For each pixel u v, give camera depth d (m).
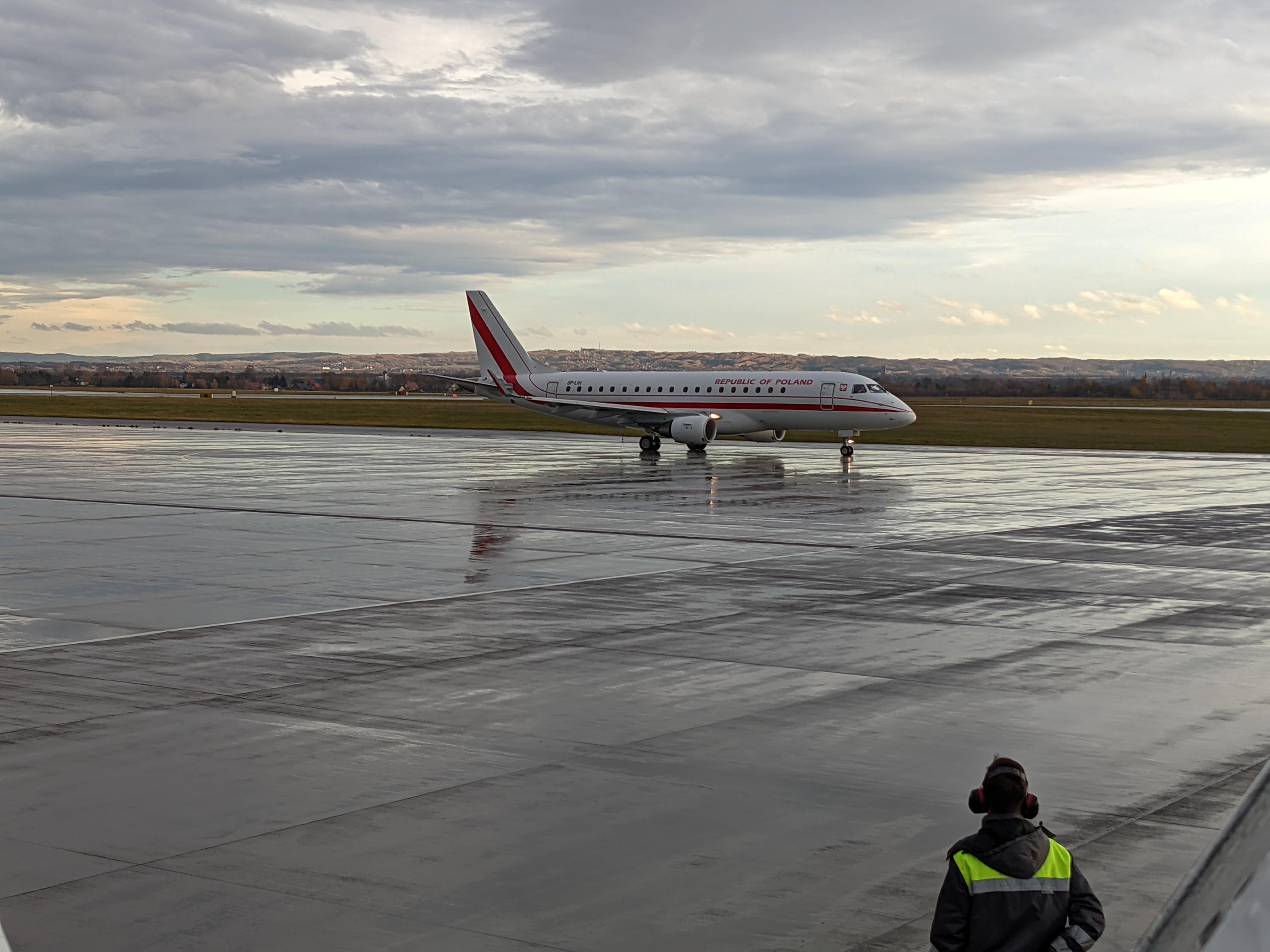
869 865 9.24
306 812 10.43
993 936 5.91
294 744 12.51
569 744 12.56
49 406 138.25
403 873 9.07
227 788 11.08
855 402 58.53
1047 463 58.19
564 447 69.31
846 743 12.61
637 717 13.66
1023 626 19.16
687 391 62.34
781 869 9.17
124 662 16.41
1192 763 11.91
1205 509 37.16
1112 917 8.29
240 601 21.27
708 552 27.72
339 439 75.75
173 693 14.68
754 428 61.59
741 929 8.12
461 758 12.05
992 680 15.50
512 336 68.56
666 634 18.47
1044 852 6.07
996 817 6.15
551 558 26.72
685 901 8.56
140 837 9.81
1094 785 11.20
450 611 20.38
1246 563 26.16
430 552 27.67
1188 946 2.62
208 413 120.19
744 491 42.56
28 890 8.73
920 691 14.88
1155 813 10.39
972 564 25.86
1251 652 17.25
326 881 8.91
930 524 33.19
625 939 7.95
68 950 7.75
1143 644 17.75
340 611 20.33
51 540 29.44
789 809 10.52
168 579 23.70
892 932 8.07
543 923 8.20
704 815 10.36
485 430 89.44
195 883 8.86
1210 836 9.80
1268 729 13.19
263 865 9.21
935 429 93.88
